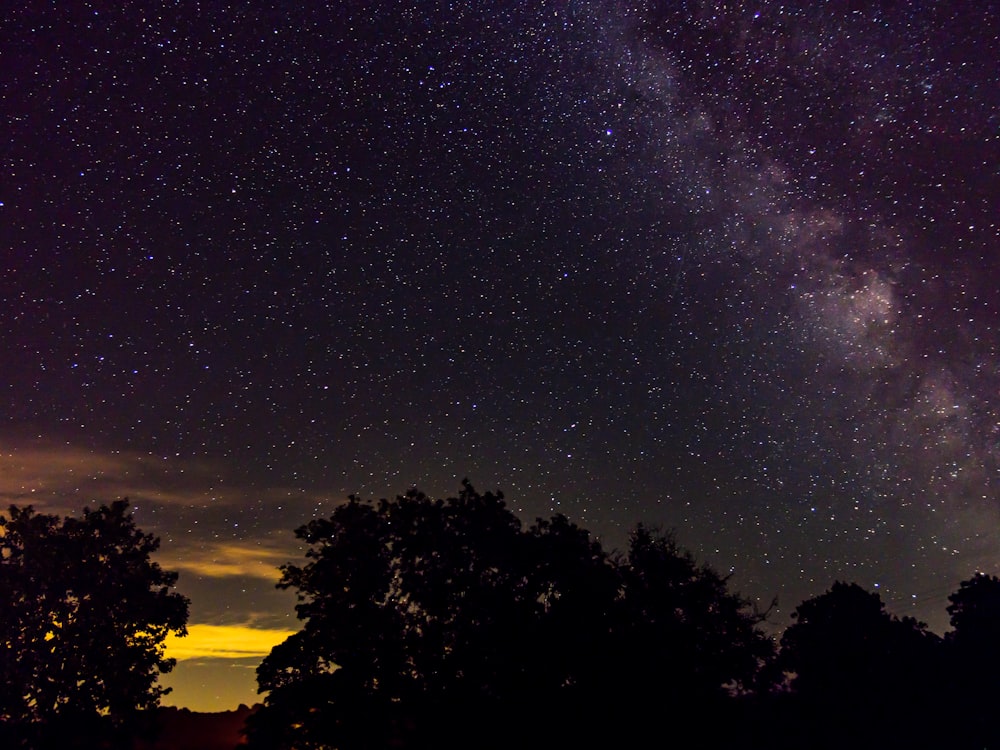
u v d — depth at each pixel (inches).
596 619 657.6
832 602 941.8
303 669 647.8
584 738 612.7
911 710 856.9
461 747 600.7
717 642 682.2
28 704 770.2
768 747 768.9
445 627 649.0
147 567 852.6
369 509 701.9
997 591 978.1
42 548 817.5
